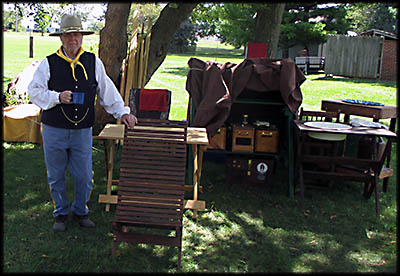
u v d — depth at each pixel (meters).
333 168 5.06
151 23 6.71
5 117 6.41
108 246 3.54
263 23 8.33
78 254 3.37
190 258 3.43
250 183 5.12
